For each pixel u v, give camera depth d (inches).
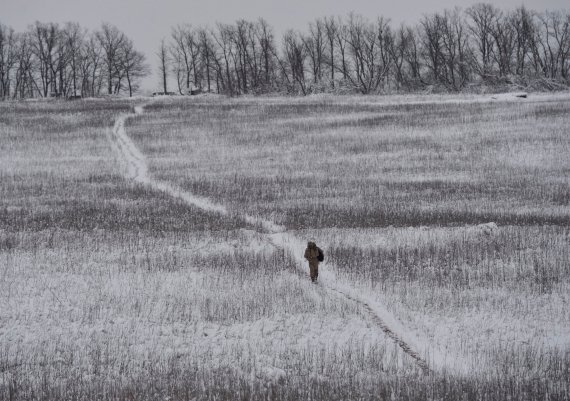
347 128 3373.5
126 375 844.6
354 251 1368.1
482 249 1381.6
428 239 1486.2
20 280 1202.0
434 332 1002.1
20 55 6417.3
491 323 1029.8
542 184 2198.6
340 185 2269.9
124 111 4089.6
